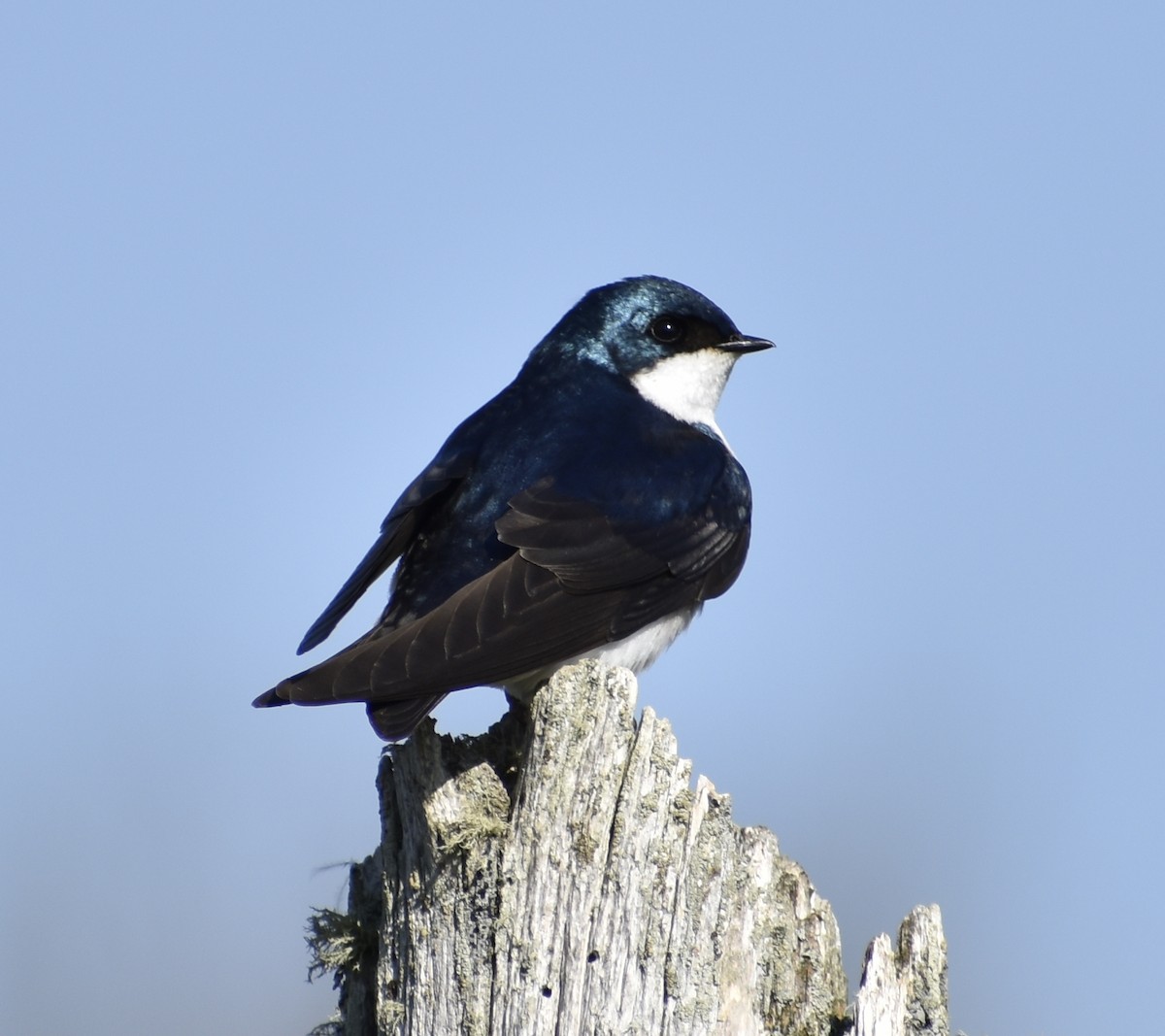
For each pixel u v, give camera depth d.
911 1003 7.26
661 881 6.98
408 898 7.45
